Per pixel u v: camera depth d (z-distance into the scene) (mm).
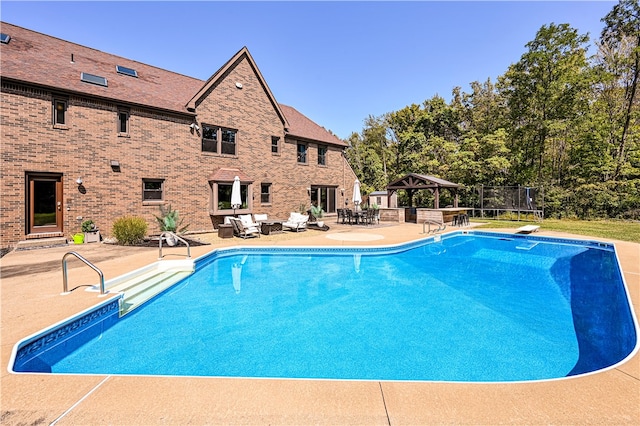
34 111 11484
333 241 12672
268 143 19859
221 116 17281
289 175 21234
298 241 12719
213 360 4250
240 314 5957
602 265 10086
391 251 11625
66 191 12180
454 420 2316
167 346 4652
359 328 5348
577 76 24203
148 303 6488
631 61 23531
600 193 23078
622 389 2732
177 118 15508
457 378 3805
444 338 4949
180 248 11094
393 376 3859
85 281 6543
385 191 37344
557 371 3980
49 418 2346
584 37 24312
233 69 17906
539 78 26219
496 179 28625
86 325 4895
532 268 9641
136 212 14078
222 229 14258
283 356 4371
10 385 2801
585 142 25344
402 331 5219
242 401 2566
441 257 11250
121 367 4047
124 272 7305
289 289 7504
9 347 3646
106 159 13188
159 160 14836
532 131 27094
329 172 24359
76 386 2783
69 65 13508
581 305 6543
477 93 38750
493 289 7559
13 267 7914
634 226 19125
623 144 24266
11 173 11008
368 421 2312
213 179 16391
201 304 6473
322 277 8578
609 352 4527
